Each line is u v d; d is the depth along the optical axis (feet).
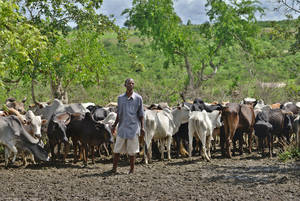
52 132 32.73
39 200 20.74
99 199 20.84
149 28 106.52
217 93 69.77
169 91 64.13
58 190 22.86
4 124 30.09
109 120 35.29
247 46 102.22
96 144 31.65
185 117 36.50
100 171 29.53
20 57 30.86
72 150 41.19
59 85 52.70
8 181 25.49
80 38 54.95
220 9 102.06
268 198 20.51
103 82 69.67
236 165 31.53
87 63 53.26
